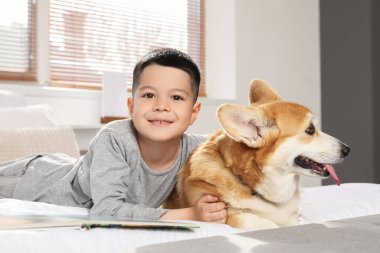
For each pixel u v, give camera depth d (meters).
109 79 3.59
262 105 1.40
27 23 3.61
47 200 1.66
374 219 1.12
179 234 1.05
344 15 4.50
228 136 1.41
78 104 3.62
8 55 3.53
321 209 1.67
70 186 1.61
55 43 3.77
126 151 1.48
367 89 4.30
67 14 3.82
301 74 4.65
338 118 4.53
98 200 1.34
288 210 1.41
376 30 4.29
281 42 4.55
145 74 1.48
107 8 4.02
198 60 4.50
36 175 1.76
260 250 0.76
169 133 1.46
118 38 4.09
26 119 2.54
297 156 1.39
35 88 3.39
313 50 4.71
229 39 4.34
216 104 4.18
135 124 1.49
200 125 4.08
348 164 4.41
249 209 1.34
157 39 4.31
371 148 4.25
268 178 1.35
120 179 1.41
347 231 0.92
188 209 1.32
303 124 1.40
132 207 1.31
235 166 1.34
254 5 4.40
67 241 0.94
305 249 0.77
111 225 1.06
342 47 4.51
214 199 1.32
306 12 4.73
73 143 2.46
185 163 1.55
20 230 0.97
